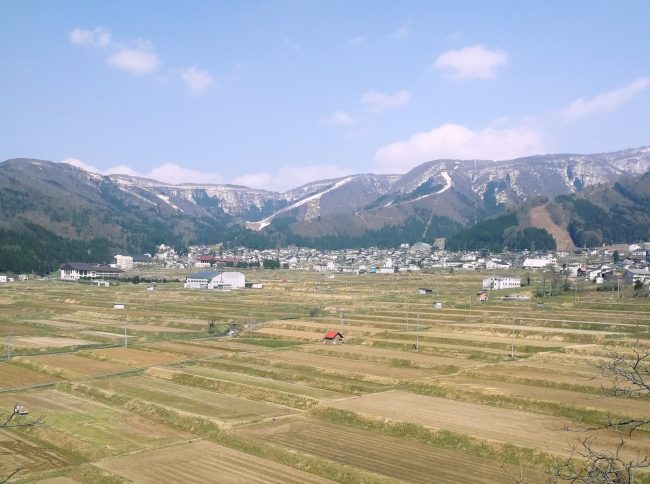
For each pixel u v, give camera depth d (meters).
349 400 68.12
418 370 87.94
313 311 159.25
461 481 44.09
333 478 45.56
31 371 91.25
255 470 47.75
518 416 60.50
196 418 61.62
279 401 70.06
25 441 56.47
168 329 135.38
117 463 49.56
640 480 41.56
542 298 179.12
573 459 45.72
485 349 101.81
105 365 94.25
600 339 106.44
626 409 59.38
